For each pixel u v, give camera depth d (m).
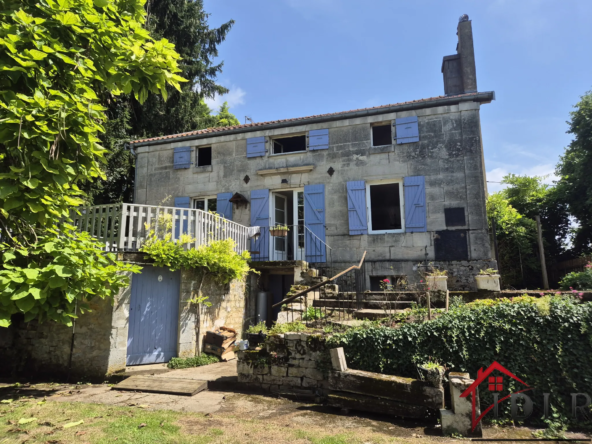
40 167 3.77
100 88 5.17
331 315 7.20
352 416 4.62
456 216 9.52
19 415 4.37
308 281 9.04
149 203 12.29
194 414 4.49
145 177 12.49
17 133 3.61
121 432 3.80
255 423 4.19
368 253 10.03
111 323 6.73
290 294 8.44
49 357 6.95
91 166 4.47
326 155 10.79
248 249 10.55
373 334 5.23
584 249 16.23
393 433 4.08
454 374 4.49
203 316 8.03
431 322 5.14
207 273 8.15
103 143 13.41
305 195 10.75
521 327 4.87
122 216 7.21
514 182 17.31
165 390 5.54
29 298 4.28
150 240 7.32
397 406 4.54
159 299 7.49
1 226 4.64
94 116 4.36
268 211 11.02
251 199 11.20
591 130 13.81
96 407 4.75
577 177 14.71
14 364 7.09
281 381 5.59
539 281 14.69
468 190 9.52
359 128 10.61
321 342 5.41
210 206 12.09
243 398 5.33
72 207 5.07
